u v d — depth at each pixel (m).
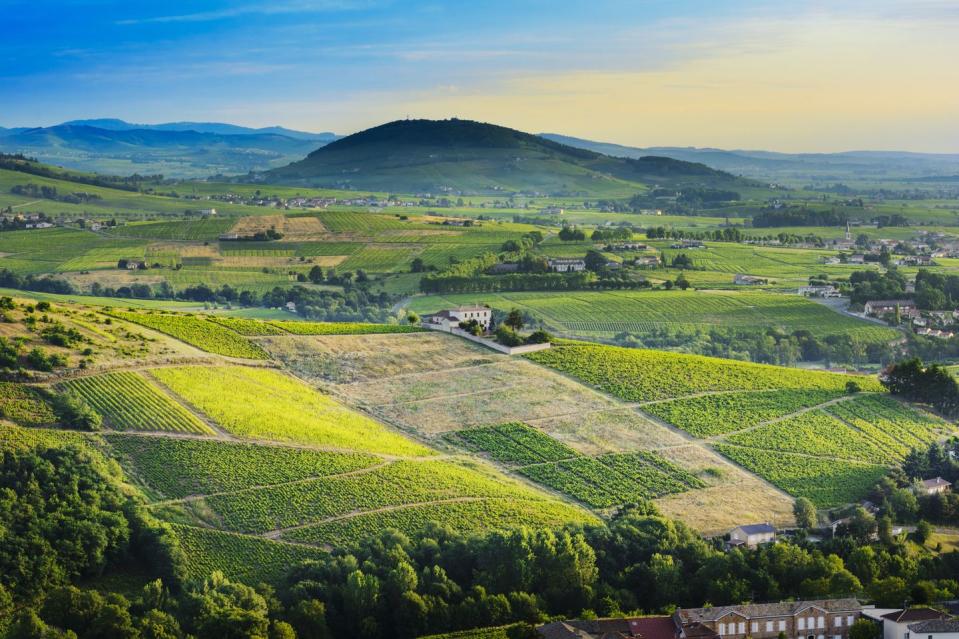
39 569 146.75
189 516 168.75
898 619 130.50
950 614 134.00
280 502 174.62
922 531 177.62
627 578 152.88
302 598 141.12
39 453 174.25
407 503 177.25
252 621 131.75
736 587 148.62
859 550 159.62
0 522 152.12
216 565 156.12
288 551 160.25
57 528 154.25
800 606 136.50
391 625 141.88
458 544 156.12
